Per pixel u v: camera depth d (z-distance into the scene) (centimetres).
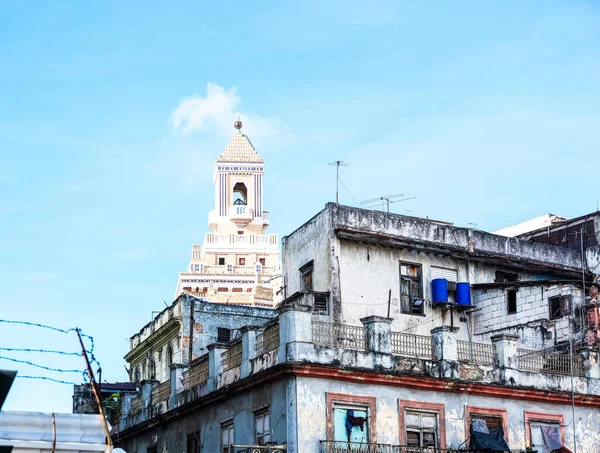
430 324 3728
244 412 3209
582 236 4259
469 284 3834
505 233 5075
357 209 3725
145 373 5059
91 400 4472
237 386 3209
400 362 3120
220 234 8944
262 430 3086
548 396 3366
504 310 3778
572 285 3638
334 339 3106
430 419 3144
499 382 3284
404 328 3662
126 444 4191
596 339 3544
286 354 2969
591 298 3666
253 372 3164
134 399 4169
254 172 9375
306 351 2966
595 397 3459
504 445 3159
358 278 3634
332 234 3638
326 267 3634
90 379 1998
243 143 9512
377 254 3703
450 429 3164
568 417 3416
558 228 4428
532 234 4538
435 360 3209
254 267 8644
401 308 3691
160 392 3884
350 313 3572
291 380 2942
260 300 7475
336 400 2981
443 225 3884
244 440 3177
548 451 3334
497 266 3966
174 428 3728
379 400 3058
